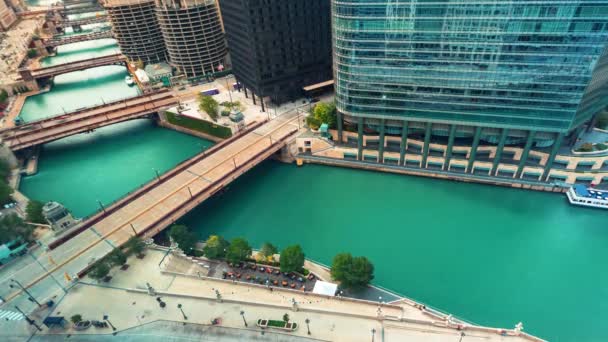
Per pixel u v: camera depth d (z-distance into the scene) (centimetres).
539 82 11569
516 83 11844
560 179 13300
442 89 12862
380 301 9525
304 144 16288
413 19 11712
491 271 10644
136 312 9350
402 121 14488
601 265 10625
